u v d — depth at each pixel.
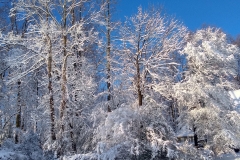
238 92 24.55
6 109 18.02
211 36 19.34
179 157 13.12
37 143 15.70
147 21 16.12
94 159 13.16
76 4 16.56
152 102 15.35
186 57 18.20
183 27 16.81
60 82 15.65
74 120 15.92
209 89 17.27
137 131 13.91
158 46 16.28
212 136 17.33
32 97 19.06
